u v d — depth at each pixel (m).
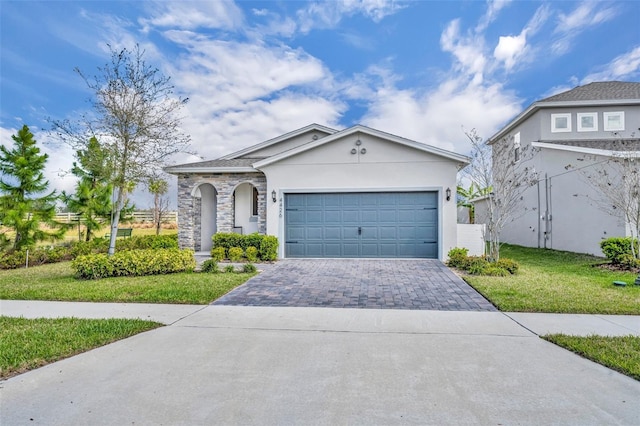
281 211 13.51
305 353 4.51
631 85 18.27
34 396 3.46
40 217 14.09
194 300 7.25
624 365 4.00
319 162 13.34
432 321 5.85
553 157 16.03
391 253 13.08
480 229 12.90
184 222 15.25
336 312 6.42
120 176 10.30
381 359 4.30
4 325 5.66
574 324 5.61
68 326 5.58
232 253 12.74
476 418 3.05
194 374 3.92
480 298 7.41
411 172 12.90
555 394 3.45
